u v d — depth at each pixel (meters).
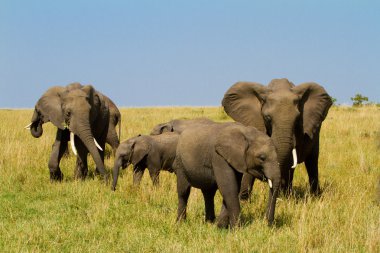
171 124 19.97
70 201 14.38
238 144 10.70
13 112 49.84
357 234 10.65
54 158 17.08
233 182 10.89
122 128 32.25
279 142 13.11
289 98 13.55
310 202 12.82
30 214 13.29
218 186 10.99
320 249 9.72
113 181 16.08
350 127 29.30
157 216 12.49
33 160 19.58
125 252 10.21
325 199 13.23
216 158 11.00
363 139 24.92
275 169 10.42
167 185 16.34
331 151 22.06
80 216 12.90
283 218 11.80
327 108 14.24
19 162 18.70
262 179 10.71
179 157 12.05
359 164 18.94
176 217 12.41
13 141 24.39
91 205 13.89
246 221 11.65
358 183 15.62
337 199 13.59
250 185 13.84
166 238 11.09
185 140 11.89
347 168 18.53
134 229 11.68
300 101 13.95
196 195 14.11
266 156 10.45
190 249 10.10
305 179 17.05
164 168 18.14
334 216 11.57
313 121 13.97
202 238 10.76
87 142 16.92
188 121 19.83
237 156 10.67
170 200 14.36
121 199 14.70
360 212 11.94
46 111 17.73
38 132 18.98
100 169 16.77
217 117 38.41
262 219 11.73
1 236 11.10
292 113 13.35
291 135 13.19
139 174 17.53
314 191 15.06
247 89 14.48
